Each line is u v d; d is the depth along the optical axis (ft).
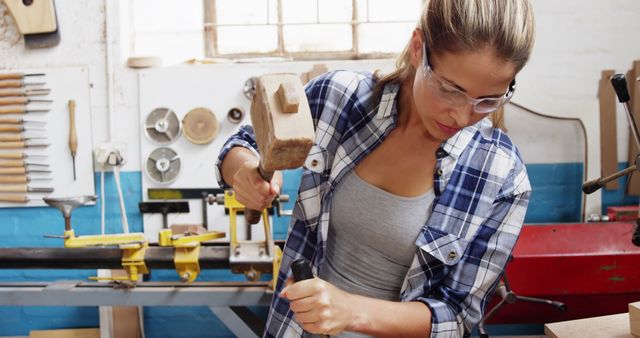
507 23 2.73
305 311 3.22
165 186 9.33
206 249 7.26
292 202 9.48
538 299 7.21
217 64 9.20
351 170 3.89
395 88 3.71
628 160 9.46
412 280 3.93
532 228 8.14
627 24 9.23
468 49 2.76
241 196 3.55
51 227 9.45
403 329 3.55
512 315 7.87
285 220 9.48
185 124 9.19
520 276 7.44
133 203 9.41
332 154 3.88
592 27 9.23
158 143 9.25
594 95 9.37
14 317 9.78
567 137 9.48
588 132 9.28
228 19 9.90
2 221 9.42
